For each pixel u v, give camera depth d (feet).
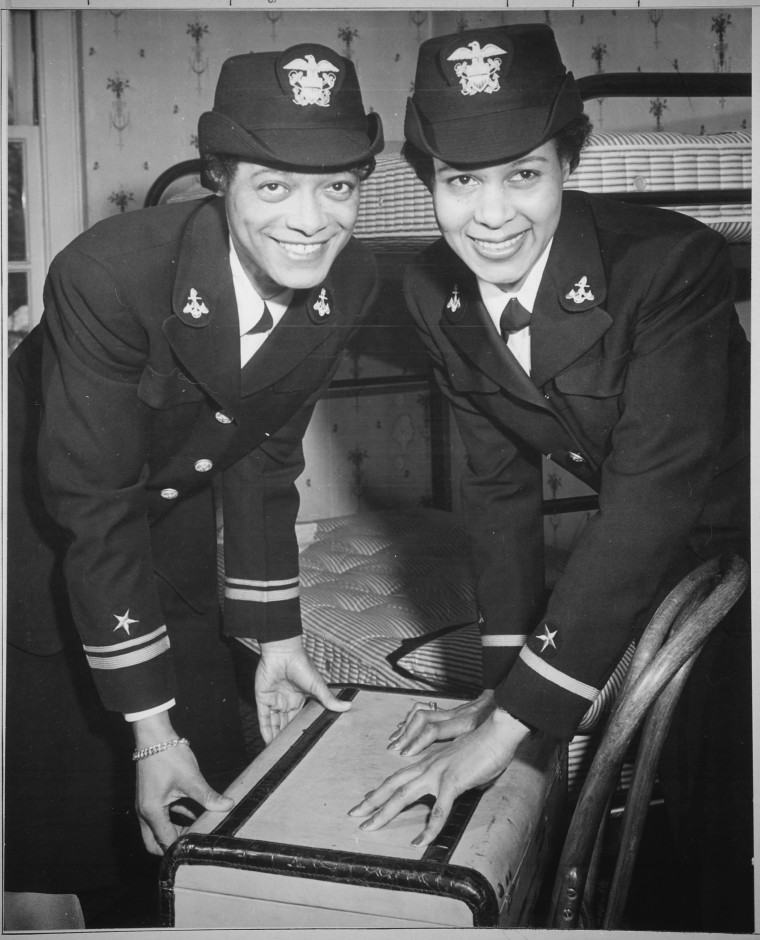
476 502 4.19
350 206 3.87
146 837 4.19
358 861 2.90
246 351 4.11
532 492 4.17
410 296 4.15
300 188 3.76
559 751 3.78
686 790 4.36
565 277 3.68
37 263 5.76
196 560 4.83
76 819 4.76
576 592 3.34
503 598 4.14
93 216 5.55
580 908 3.44
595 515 3.44
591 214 3.75
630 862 3.42
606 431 3.72
